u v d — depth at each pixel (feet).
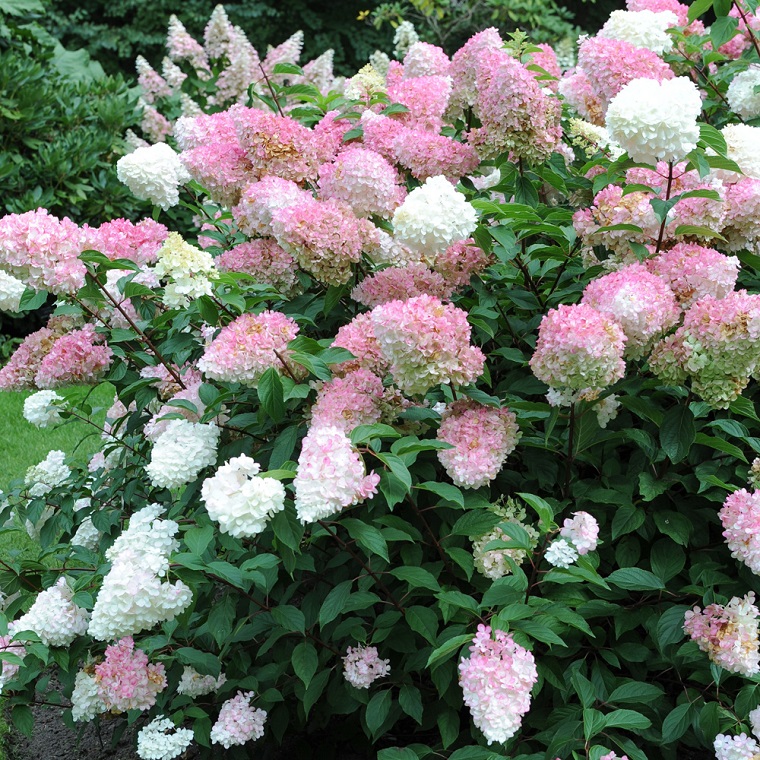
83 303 9.38
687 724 7.30
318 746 9.00
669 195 8.05
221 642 7.35
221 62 22.80
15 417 18.25
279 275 8.98
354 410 7.27
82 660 9.04
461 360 7.22
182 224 24.14
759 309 6.77
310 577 8.32
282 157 9.57
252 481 6.25
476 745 7.25
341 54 43.75
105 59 42.11
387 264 9.00
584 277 8.93
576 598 7.56
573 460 8.29
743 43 12.52
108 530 9.55
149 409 10.47
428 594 7.75
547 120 8.96
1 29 25.58
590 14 40.91
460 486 7.98
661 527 7.89
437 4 31.01
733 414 8.49
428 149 9.46
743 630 7.01
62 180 22.84
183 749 7.70
